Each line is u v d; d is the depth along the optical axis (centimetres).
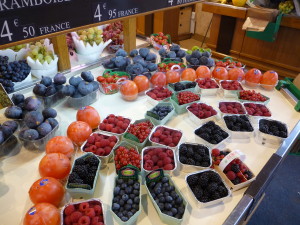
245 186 141
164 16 507
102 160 148
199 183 134
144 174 141
